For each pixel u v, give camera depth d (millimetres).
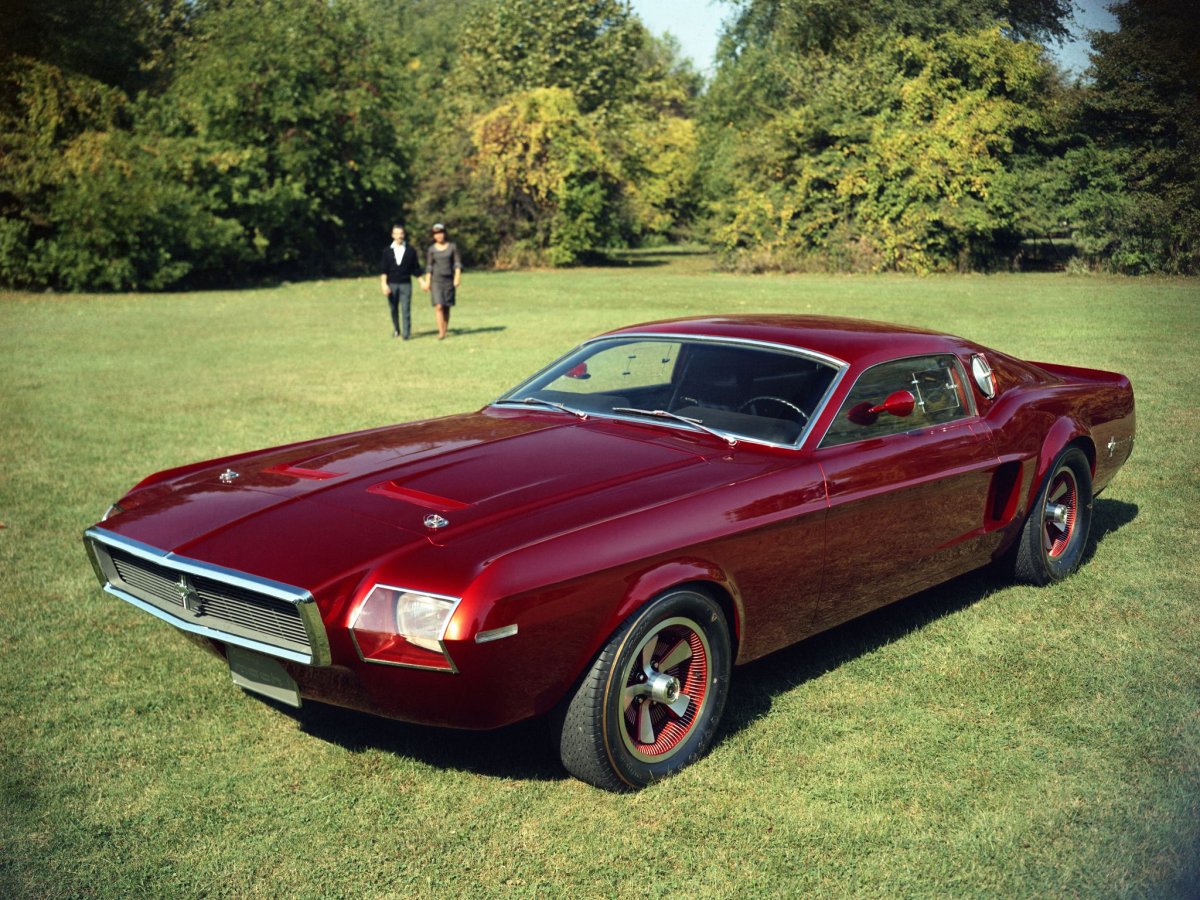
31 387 11367
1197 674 3982
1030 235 29672
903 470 3990
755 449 3785
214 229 28859
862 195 32156
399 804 3102
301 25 32094
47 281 28031
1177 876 2707
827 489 3676
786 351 4148
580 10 50750
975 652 4219
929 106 30719
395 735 3559
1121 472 7117
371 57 33500
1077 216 18141
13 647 4309
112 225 27094
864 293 23109
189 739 3518
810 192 32750
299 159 31359
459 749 3459
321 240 34906
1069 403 5043
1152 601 4797
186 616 3242
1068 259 26703
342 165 33375
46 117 26969
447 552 2945
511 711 2951
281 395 10586
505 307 21281
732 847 2867
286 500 3441
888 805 3078
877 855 2824
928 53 30188
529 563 2896
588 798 3139
